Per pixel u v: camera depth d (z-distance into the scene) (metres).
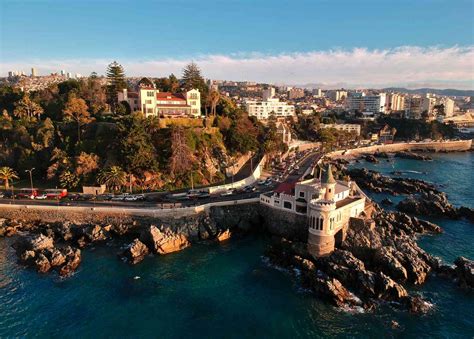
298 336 59.72
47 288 70.50
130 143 119.06
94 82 189.38
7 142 140.25
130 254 81.44
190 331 60.44
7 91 182.38
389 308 66.50
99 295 69.00
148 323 61.94
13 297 67.50
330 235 80.88
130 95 157.88
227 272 78.44
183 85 185.50
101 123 134.00
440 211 115.19
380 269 77.25
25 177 130.25
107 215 96.25
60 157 125.50
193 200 106.12
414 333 60.44
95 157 121.50
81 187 117.06
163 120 141.50
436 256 86.75
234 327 61.53
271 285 73.69
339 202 91.88
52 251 79.88
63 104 157.12
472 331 61.00
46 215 98.31
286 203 95.00
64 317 62.75
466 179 177.62
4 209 99.50
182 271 78.19
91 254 84.00
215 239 93.19
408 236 94.69
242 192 116.69
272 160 178.00
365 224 86.88
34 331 59.28
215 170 135.62
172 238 86.81
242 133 154.50
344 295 68.62
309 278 73.81
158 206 99.62
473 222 110.31
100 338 58.22
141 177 119.81
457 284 74.19
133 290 70.88
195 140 137.75
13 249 84.81
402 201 124.50
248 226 100.06
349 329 61.31
